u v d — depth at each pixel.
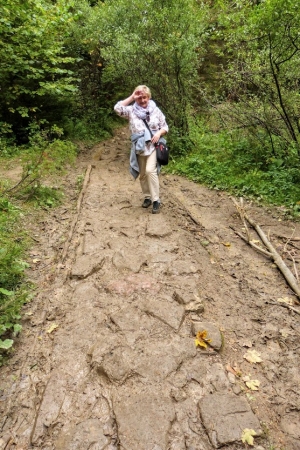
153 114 5.07
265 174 6.64
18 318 3.11
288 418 2.32
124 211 5.68
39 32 8.48
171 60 8.19
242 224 5.36
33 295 3.51
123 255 4.19
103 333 2.99
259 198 6.07
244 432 2.15
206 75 11.11
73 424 2.23
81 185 6.88
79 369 2.64
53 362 2.72
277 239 4.82
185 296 3.45
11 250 3.81
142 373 2.57
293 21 5.29
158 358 2.69
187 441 2.11
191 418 2.25
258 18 5.41
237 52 7.12
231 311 3.38
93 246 4.45
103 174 7.99
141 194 6.50
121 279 3.74
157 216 5.39
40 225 5.13
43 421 2.25
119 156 9.70
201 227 5.24
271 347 2.94
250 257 4.43
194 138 9.23
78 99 11.97
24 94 9.66
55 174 7.53
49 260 4.22
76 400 2.39
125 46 8.04
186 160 8.25
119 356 2.70
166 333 2.97
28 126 9.46
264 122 6.98
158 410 2.29
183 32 8.02
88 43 11.77
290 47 5.80
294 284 3.73
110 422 2.24
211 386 2.50
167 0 7.82
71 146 9.32
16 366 2.73
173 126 8.93
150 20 7.89
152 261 4.12
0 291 3.08
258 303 3.50
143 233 4.84
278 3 5.07
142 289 3.57
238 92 7.79
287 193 6.04
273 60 5.98
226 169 7.33
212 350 2.81
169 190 6.89
